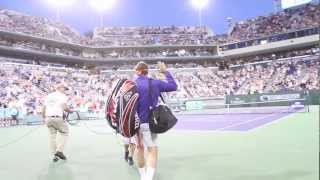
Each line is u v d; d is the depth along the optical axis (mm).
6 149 11227
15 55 52094
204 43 63656
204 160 7664
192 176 6141
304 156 7543
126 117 5156
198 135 13148
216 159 7715
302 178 5602
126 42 62438
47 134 17484
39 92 40750
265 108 34781
